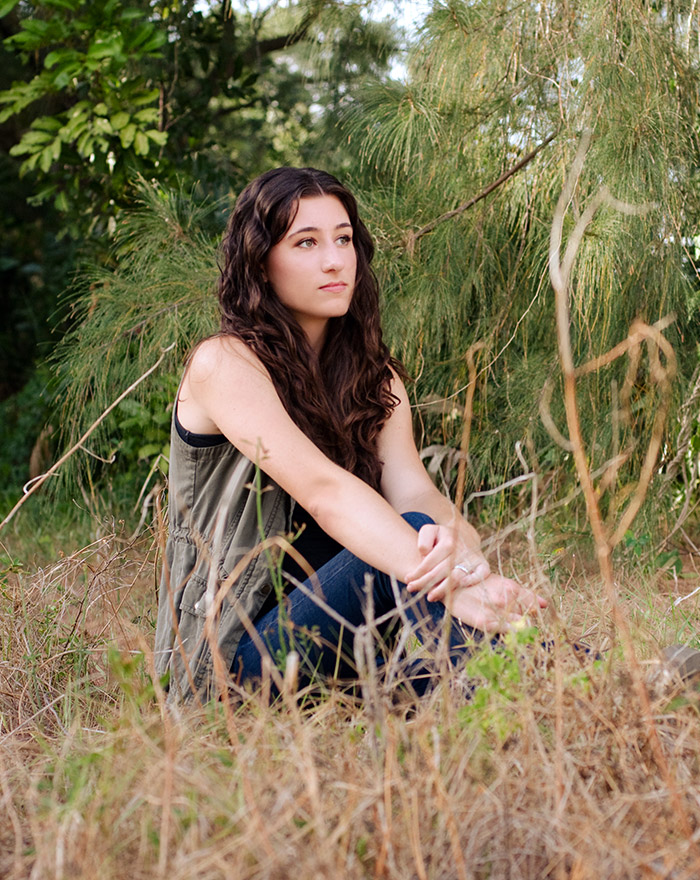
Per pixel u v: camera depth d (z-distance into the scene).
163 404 3.71
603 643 1.74
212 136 4.99
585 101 2.54
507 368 3.08
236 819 1.09
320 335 2.12
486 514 3.20
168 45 4.59
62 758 1.39
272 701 1.76
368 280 2.13
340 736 1.40
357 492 1.77
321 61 4.14
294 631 1.76
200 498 1.92
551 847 1.10
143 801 1.19
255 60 4.93
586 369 1.36
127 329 3.12
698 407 2.93
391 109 2.86
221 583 1.85
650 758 1.28
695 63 2.76
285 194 1.95
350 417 2.07
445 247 2.91
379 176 3.25
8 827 1.27
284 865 1.05
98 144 4.16
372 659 1.33
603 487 1.60
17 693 1.89
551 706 1.35
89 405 3.28
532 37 2.71
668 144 2.61
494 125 2.84
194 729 1.51
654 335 1.35
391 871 1.06
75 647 2.07
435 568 1.64
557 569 2.66
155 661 1.93
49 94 4.26
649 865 1.03
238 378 1.88
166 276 3.10
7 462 5.23
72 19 4.31
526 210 2.77
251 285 1.99
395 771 1.17
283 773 1.22
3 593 2.24
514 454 3.05
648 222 2.57
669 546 3.21
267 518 1.89
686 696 1.39
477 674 1.39
